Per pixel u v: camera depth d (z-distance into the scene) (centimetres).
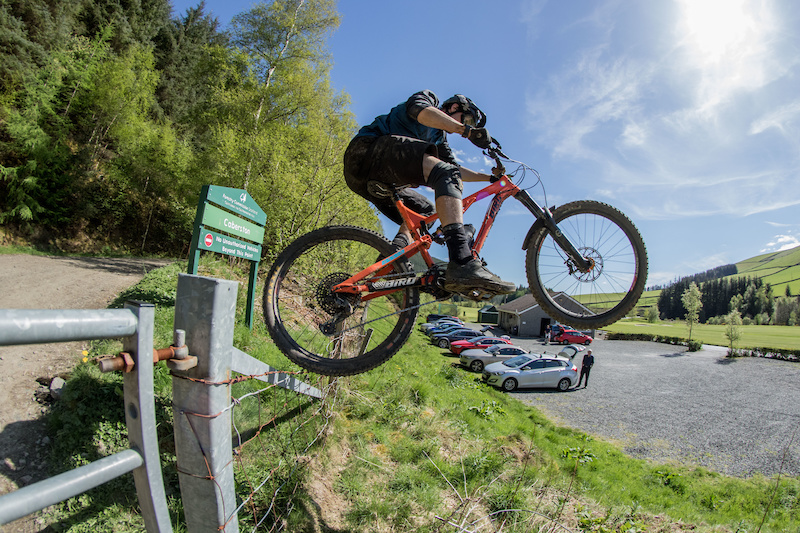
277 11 1634
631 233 274
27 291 641
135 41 2684
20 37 1828
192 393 122
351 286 257
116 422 314
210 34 3534
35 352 383
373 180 259
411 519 382
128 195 2233
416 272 262
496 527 415
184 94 3025
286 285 577
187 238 2188
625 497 744
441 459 516
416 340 2498
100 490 271
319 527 336
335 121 1409
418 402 704
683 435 1488
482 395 1280
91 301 626
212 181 1438
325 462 415
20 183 1700
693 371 2917
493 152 276
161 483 111
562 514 493
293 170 1139
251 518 308
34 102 1734
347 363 251
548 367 1942
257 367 249
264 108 1571
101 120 2045
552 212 290
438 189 235
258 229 602
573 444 1084
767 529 766
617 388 2166
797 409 2025
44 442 288
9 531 235
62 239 1875
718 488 1009
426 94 258
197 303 121
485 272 225
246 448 365
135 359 104
